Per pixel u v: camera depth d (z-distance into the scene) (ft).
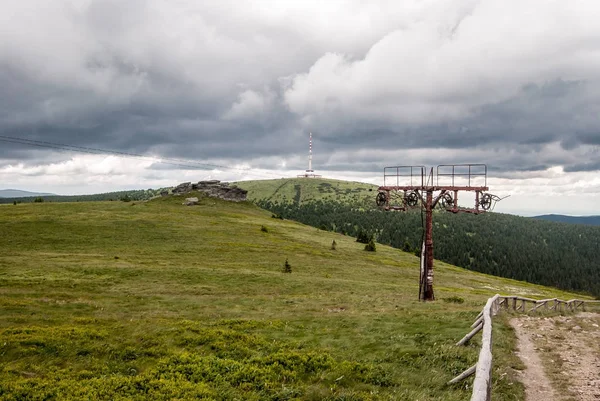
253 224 434.30
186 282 158.81
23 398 41.39
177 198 620.90
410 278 263.70
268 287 160.56
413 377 47.80
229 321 79.92
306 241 374.84
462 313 89.97
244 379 47.29
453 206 135.44
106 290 133.08
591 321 86.22
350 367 50.44
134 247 251.39
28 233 263.70
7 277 140.87
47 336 63.62
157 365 52.37
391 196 147.23
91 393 42.47
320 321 83.35
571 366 51.70
